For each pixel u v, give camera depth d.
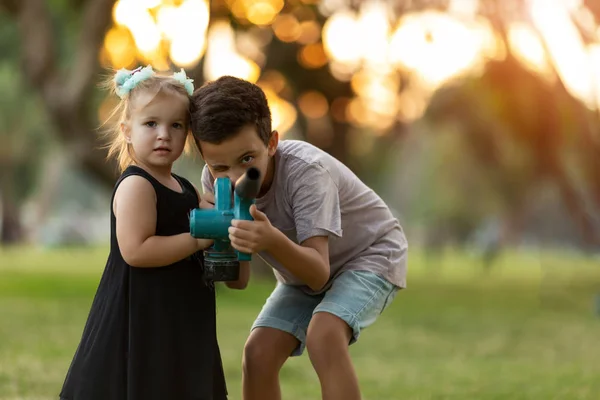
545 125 20.72
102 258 33.72
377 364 8.48
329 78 20.33
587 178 21.17
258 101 3.67
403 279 4.29
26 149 42.94
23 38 17.30
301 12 19.02
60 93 16.78
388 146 29.30
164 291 3.62
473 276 29.34
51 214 57.69
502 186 29.03
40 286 18.16
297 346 4.20
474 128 25.88
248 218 3.41
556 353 9.62
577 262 36.53
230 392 6.53
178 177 3.95
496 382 7.29
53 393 6.15
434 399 6.37
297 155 3.98
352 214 4.17
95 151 16.94
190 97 3.75
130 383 3.54
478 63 21.17
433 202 46.25
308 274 3.70
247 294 17.38
